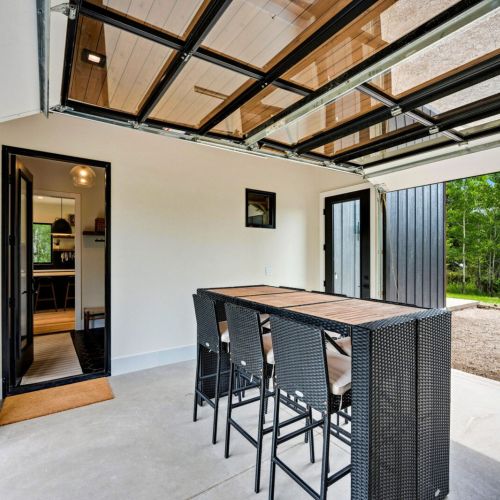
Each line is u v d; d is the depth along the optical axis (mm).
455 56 1692
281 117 2498
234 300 2535
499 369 3582
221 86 2113
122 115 2523
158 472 2006
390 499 1511
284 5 1394
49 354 4113
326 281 4934
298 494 1840
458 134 2721
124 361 3555
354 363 1499
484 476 1959
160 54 1764
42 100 2105
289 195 4969
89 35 1591
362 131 2770
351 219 4586
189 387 3217
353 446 1494
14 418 2619
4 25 1313
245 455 2184
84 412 2727
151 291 3719
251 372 2051
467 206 5883
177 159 3900
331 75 1970
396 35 1589
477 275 5715
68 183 5309
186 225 3965
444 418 1793
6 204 2947
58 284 6945
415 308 2053
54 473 1987
